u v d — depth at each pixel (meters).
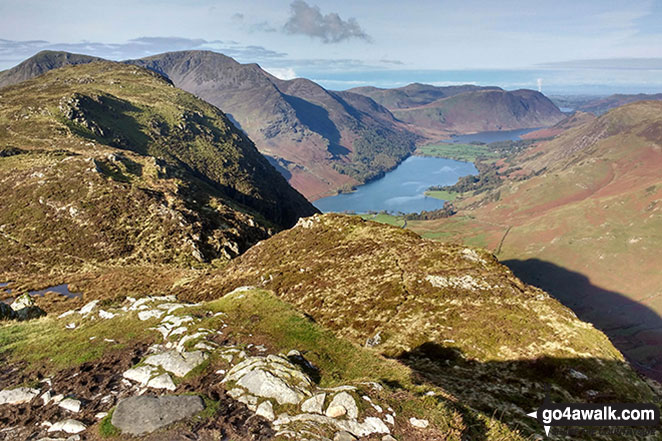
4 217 118.12
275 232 159.88
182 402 14.94
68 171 136.75
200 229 123.00
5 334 28.06
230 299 31.08
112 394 17.28
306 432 12.95
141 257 104.94
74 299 75.12
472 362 30.88
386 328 39.22
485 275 47.56
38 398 17.34
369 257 63.31
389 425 13.83
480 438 14.38
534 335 33.75
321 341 23.02
